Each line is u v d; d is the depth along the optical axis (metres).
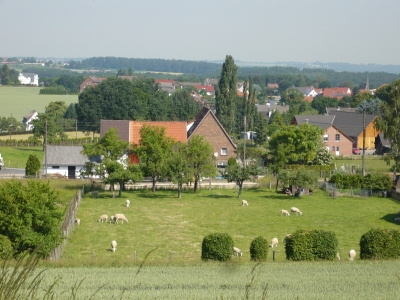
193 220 48.78
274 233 43.97
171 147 64.94
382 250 34.47
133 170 60.94
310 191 64.56
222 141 81.31
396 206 56.88
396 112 74.44
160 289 24.16
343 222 48.69
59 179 69.56
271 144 79.56
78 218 47.91
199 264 31.70
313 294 24.02
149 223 47.12
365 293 24.55
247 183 70.25
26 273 12.17
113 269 29.62
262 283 26.31
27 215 30.78
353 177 64.62
